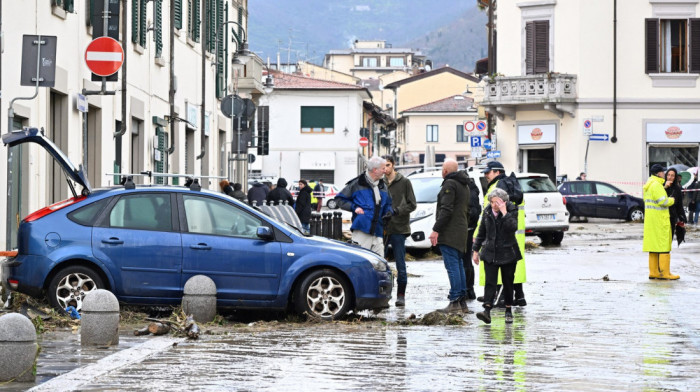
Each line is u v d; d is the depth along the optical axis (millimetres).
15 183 25594
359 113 118562
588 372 14531
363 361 15359
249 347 16766
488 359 15680
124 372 14156
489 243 20531
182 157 46875
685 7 69062
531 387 13305
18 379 13320
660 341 17844
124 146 36438
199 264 20016
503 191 20516
